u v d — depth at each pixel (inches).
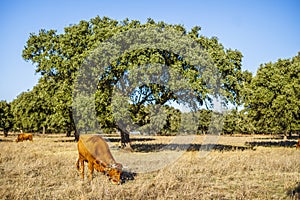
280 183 457.7
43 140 1722.4
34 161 641.0
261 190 414.3
